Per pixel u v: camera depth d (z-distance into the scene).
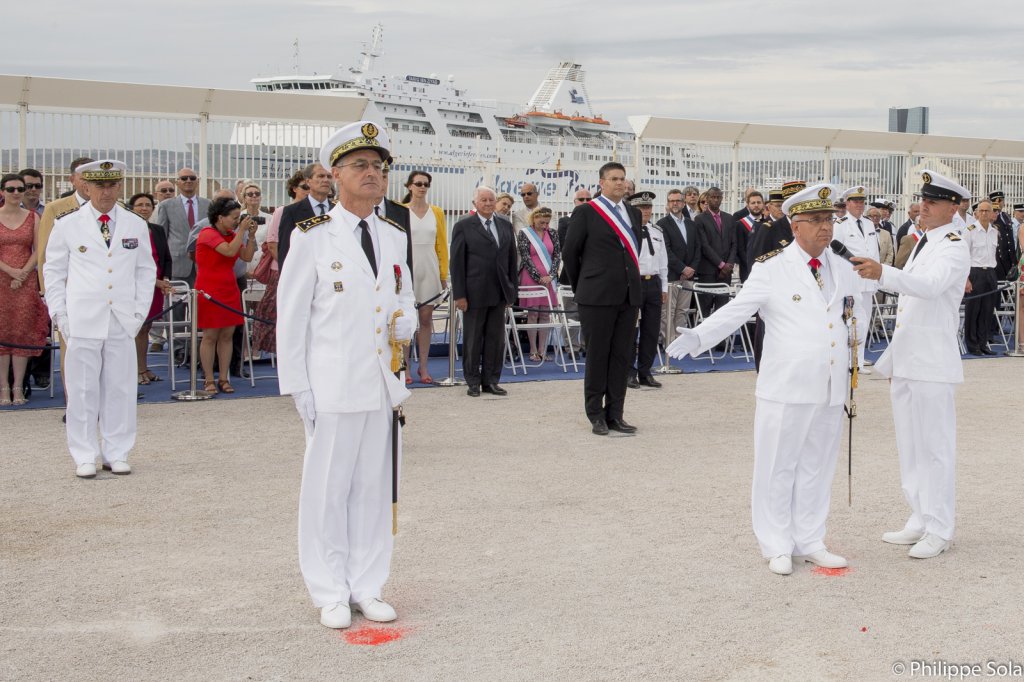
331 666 4.49
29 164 14.36
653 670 4.44
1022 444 9.16
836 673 4.41
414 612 5.14
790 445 5.75
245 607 5.21
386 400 5.08
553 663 4.52
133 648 4.69
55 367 13.37
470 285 11.45
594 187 22.31
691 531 6.52
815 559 5.85
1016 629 4.90
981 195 22.91
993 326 17.80
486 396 11.63
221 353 11.59
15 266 10.70
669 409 10.90
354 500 5.11
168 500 7.21
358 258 4.96
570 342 13.82
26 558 5.95
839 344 5.76
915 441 6.16
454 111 33.72
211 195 15.55
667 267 14.28
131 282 7.99
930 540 6.03
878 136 21.11
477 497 7.34
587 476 7.97
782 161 20.53
